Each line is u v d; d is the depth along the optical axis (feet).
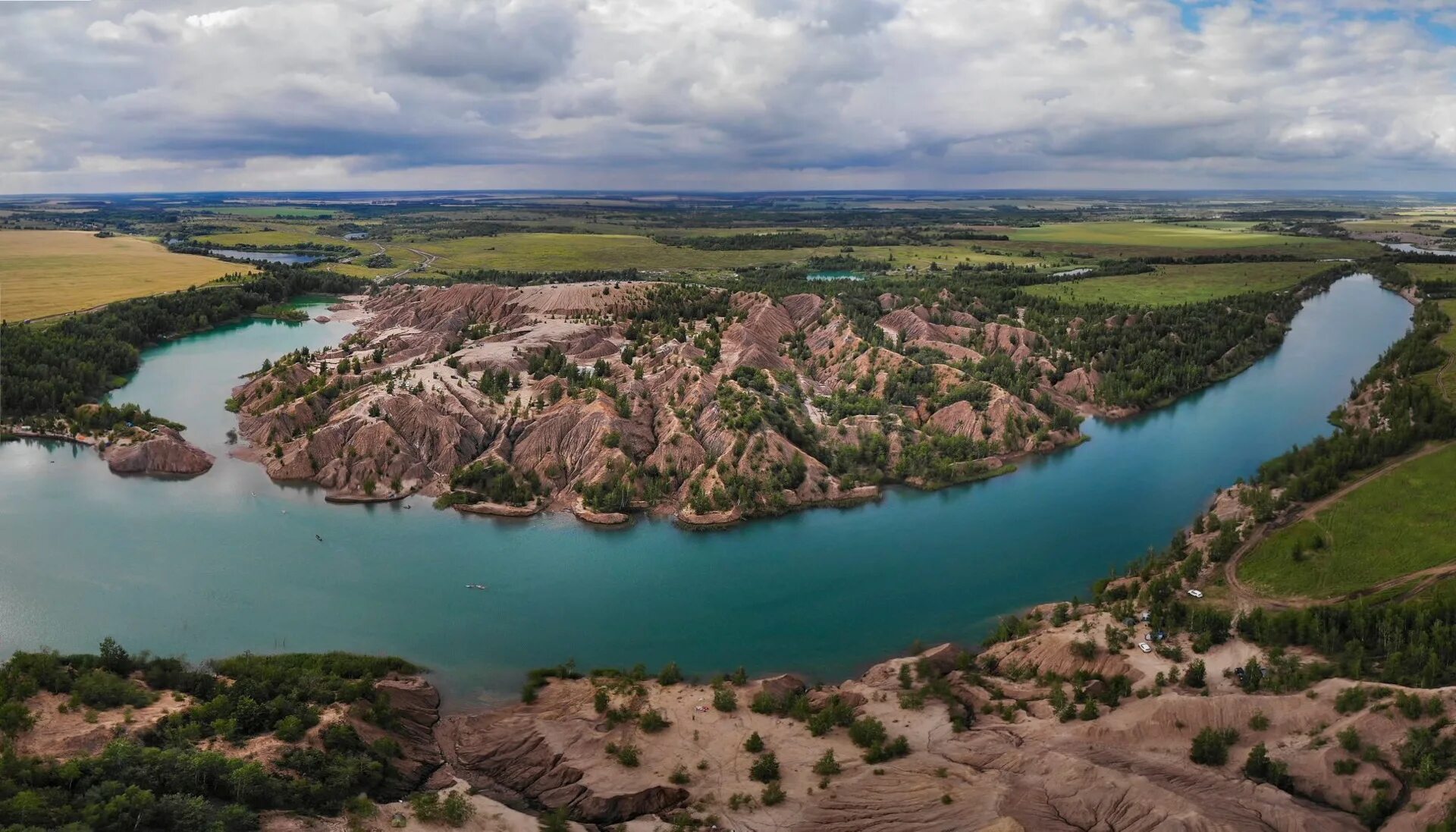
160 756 221.87
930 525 440.86
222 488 469.98
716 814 234.99
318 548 402.52
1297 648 305.94
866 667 320.29
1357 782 237.04
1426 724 246.88
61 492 460.55
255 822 212.02
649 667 315.99
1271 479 458.09
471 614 349.82
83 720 241.96
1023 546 416.46
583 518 438.81
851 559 403.34
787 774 251.60
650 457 481.05
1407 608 308.60
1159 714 268.00
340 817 223.30
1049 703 284.41
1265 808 227.20
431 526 429.79
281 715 260.01
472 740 273.95
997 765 254.27
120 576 370.12
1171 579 350.84
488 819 233.76
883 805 234.79
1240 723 263.70
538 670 311.06
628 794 244.63
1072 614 341.41
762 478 460.96
